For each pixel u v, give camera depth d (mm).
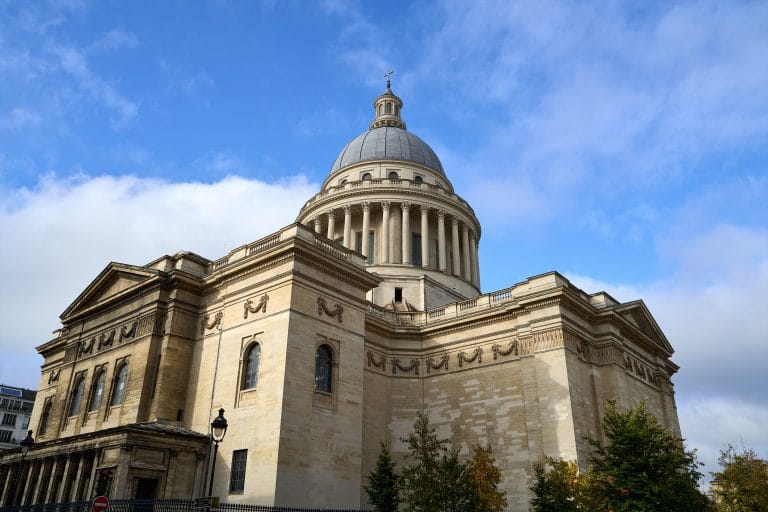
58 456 48406
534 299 56094
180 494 44312
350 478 47031
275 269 49438
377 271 78688
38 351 79250
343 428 47844
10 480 53875
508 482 53781
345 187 86625
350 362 50469
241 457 44844
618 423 40719
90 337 61688
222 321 51812
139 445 42938
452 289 81250
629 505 36844
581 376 54781
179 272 53781
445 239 85688
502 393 57344
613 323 58656
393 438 60938
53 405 62281
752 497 55531
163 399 50000
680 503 37000
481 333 61250
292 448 43031
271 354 46156
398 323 67000
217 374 49812
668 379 69625
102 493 33594
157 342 52906
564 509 39719
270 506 38656
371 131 100750
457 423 59406
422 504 39562
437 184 92938
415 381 63781
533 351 55594
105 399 54625
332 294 50781
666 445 40656
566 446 50312
